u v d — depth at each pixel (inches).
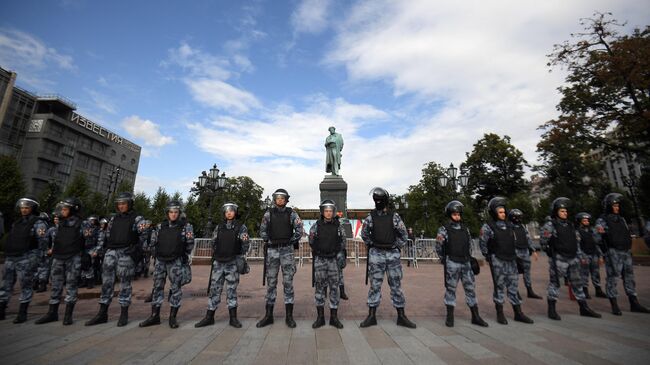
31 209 227.3
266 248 217.2
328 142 823.7
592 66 686.5
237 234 217.0
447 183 658.8
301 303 282.0
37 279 330.0
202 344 166.1
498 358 144.5
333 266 207.3
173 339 175.3
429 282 406.9
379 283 209.0
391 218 215.2
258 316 233.3
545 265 654.5
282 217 215.8
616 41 641.0
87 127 2368.4
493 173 1549.0
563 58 711.1
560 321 218.2
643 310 245.4
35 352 152.4
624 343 166.7
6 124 1887.3
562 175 1581.0
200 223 1401.3
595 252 321.1
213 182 674.8
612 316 234.2
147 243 221.1
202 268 584.7
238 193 1956.2
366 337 179.0
